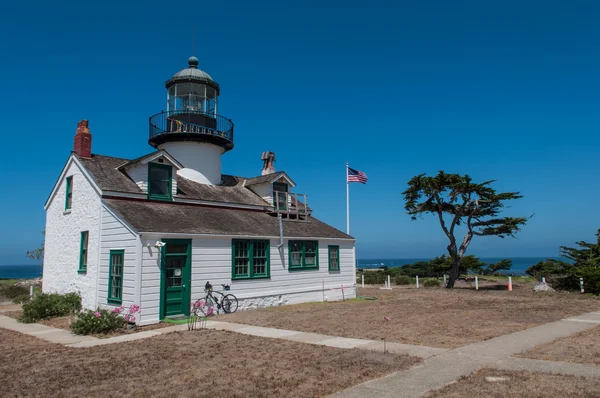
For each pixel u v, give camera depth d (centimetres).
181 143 2434
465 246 3161
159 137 2422
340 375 820
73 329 1357
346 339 1175
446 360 924
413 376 806
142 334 1326
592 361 903
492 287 3139
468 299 2245
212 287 1762
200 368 886
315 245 2323
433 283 3512
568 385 723
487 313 1681
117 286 1627
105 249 1716
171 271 1642
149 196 1978
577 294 2528
